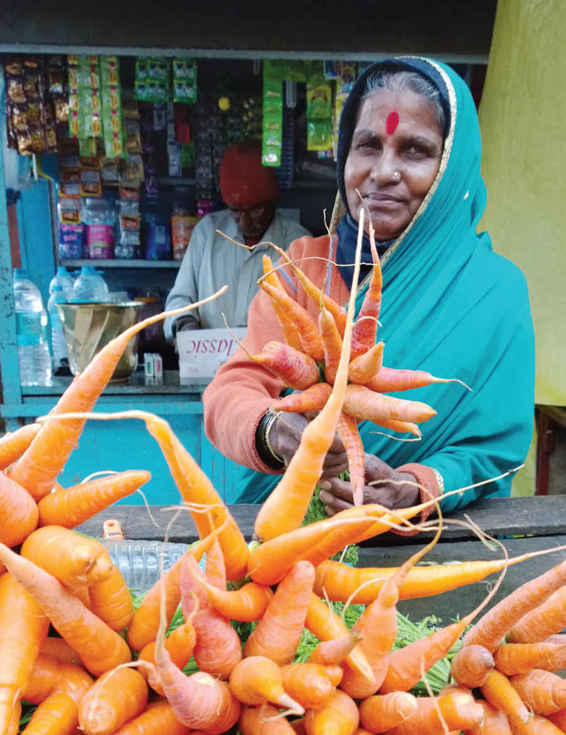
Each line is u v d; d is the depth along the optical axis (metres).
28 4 2.24
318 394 0.80
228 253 3.11
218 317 3.10
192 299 3.15
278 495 0.60
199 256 3.16
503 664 0.59
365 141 1.23
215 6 2.27
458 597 0.95
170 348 3.27
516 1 2.12
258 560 0.56
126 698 0.52
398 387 0.82
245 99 3.09
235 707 0.53
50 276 3.53
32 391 2.51
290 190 3.59
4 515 0.52
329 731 0.50
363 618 0.55
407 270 1.28
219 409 1.24
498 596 0.95
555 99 2.07
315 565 0.62
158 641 0.46
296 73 2.62
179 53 2.31
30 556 0.52
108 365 0.56
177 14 2.27
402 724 0.56
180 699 0.48
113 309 2.33
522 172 2.20
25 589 0.51
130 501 2.60
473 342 1.27
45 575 0.49
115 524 1.02
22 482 0.56
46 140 2.61
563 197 2.11
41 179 3.35
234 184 2.93
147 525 1.12
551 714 0.59
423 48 2.34
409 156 1.21
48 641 0.57
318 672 0.51
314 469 0.58
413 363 1.27
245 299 3.09
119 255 3.26
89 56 2.49
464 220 1.32
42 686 0.54
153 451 2.58
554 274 2.17
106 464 2.57
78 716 0.53
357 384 0.82
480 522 1.18
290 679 0.52
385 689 0.58
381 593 0.53
